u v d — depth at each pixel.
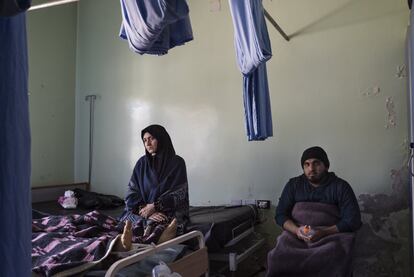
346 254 2.31
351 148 3.11
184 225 2.47
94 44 4.34
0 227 0.86
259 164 3.45
